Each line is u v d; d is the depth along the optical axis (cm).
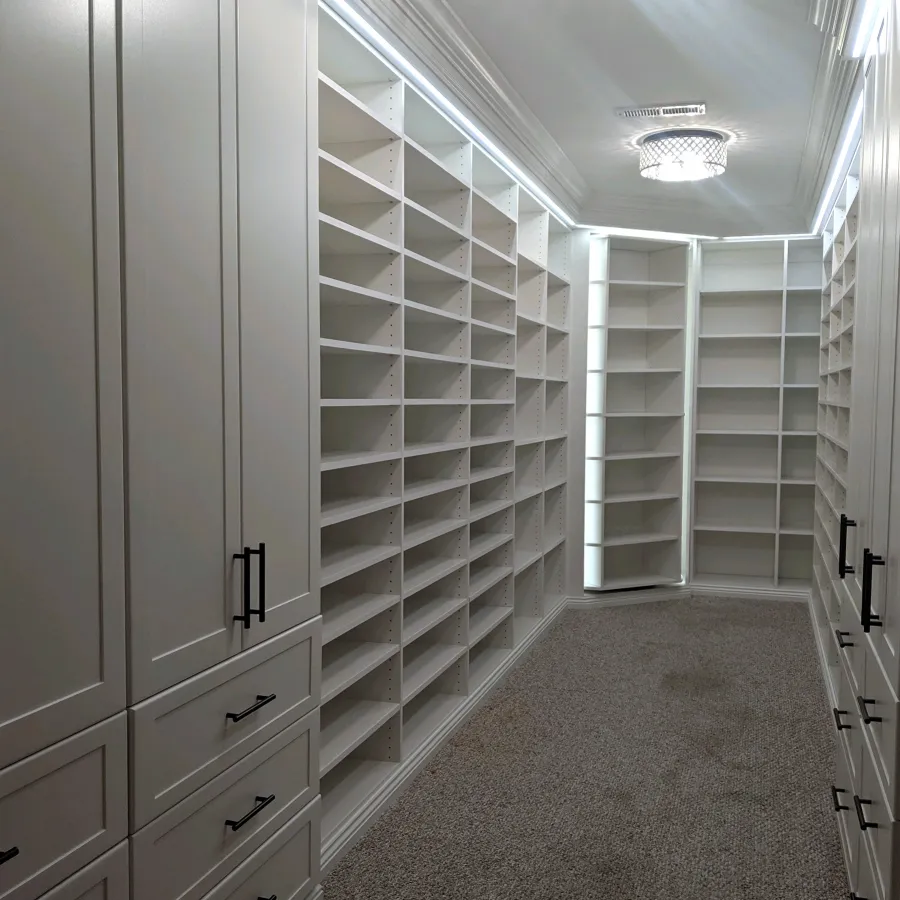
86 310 134
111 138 138
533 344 495
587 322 552
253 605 186
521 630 479
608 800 293
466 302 360
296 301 202
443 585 377
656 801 292
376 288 291
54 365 128
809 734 351
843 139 358
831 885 240
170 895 160
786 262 575
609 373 596
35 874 128
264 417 189
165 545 155
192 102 160
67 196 129
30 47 121
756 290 581
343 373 301
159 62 150
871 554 182
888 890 166
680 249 584
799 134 405
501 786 304
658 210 552
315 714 217
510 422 433
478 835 269
